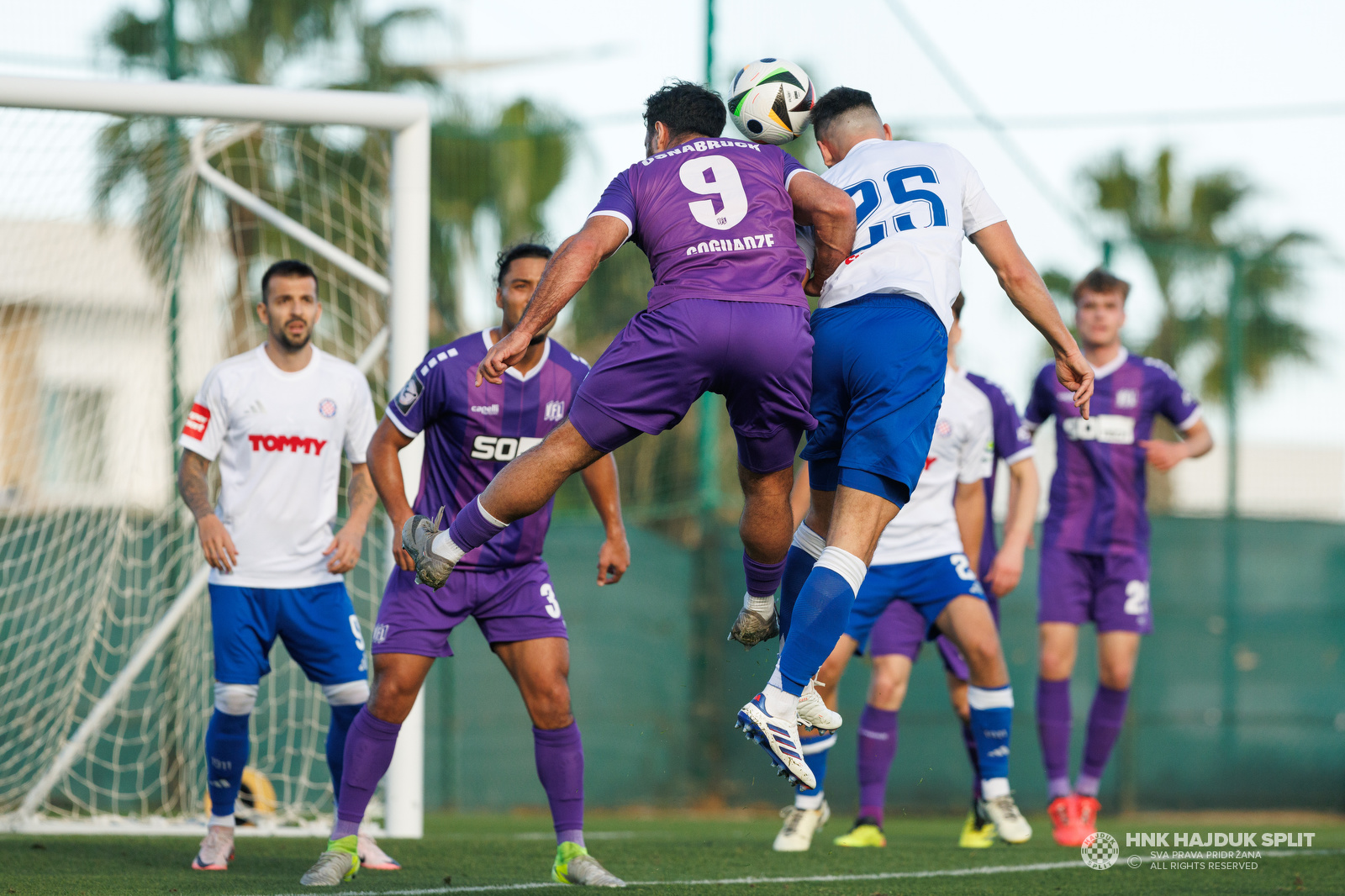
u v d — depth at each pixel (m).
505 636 15.08
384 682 14.87
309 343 17.72
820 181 12.96
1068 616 23.45
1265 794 35.16
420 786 21.98
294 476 17.11
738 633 14.48
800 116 14.55
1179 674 34.88
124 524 28.47
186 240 29.05
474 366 15.08
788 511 13.68
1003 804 20.69
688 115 13.59
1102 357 24.14
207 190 29.16
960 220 13.62
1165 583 35.00
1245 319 36.25
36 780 27.39
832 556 12.48
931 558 20.48
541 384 15.30
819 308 13.48
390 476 15.23
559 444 12.60
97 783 27.95
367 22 52.66
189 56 50.62
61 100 21.56
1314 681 35.72
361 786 15.12
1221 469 36.09
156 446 30.09
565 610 32.94
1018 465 21.92
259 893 14.16
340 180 32.72
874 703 21.16
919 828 28.38
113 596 28.44
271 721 26.14
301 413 17.17
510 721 32.62
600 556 16.45
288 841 21.20
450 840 21.66
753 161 13.05
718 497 33.81
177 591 28.03
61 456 28.88
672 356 12.30
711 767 33.44
